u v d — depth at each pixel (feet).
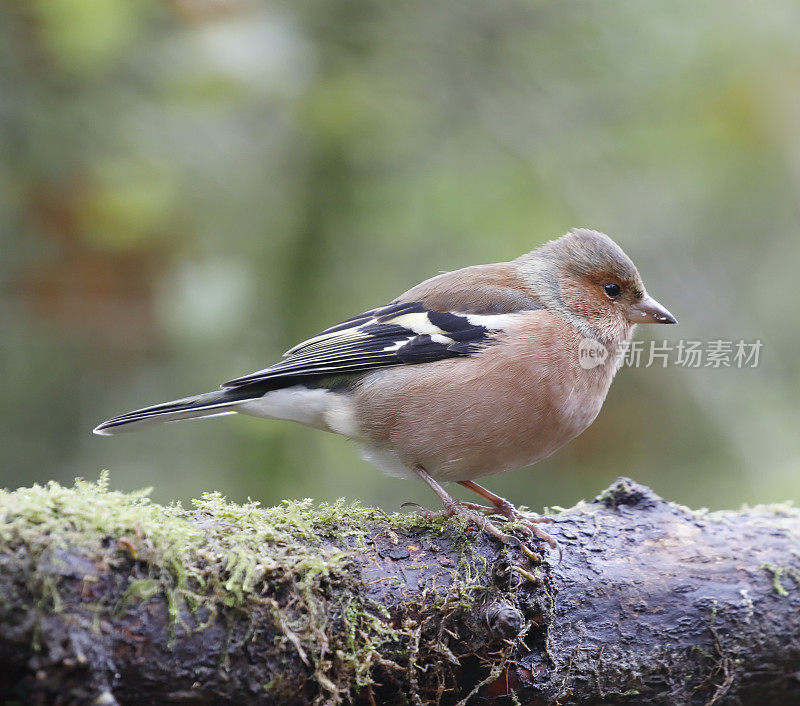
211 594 16.26
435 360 24.00
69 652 14.73
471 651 18.48
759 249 44.75
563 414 24.32
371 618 17.76
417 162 41.65
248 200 40.52
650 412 41.98
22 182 37.58
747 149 42.04
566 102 43.01
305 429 38.17
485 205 41.09
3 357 40.24
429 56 42.06
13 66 37.55
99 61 35.96
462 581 18.62
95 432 24.34
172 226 38.83
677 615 19.99
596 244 26.91
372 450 24.88
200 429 40.04
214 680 16.19
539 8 41.73
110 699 15.02
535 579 19.07
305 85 38.09
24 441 40.01
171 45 36.37
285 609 16.83
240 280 36.50
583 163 42.86
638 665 19.72
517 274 27.22
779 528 21.66
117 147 38.22
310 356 24.93
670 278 43.98
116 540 15.79
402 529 19.70
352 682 17.39
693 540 21.18
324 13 39.73
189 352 40.09
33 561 14.87
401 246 41.93
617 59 41.93
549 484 41.91
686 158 42.88
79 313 39.37
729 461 41.11
